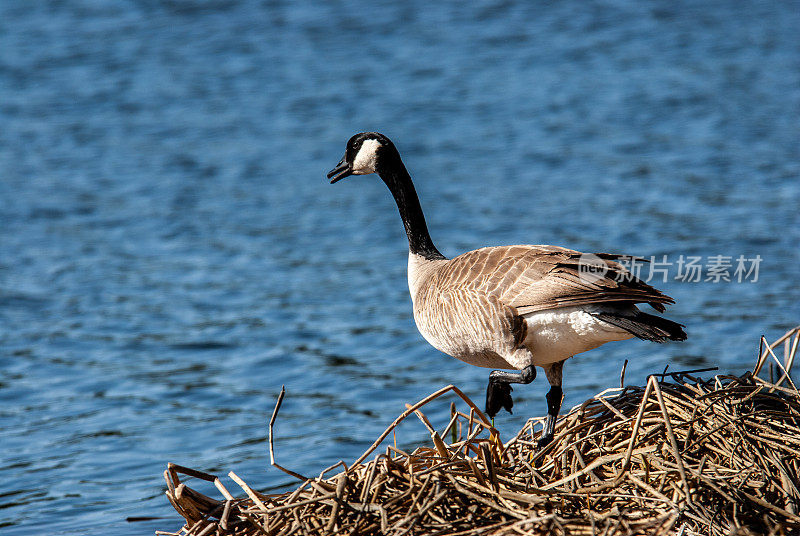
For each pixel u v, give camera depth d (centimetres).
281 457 1027
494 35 3494
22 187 2230
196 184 2267
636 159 2338
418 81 2991
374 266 1767
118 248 1869
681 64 3158
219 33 3525
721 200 2006
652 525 620
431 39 3447
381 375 1289
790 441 682
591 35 3503
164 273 1738
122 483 975
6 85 2988
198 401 1209
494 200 2073
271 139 2555
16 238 1917
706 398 721
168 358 1363
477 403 1170
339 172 1015
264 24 3644
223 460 1025
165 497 939
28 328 1477
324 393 1230
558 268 756
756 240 1742
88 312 1552
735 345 1314
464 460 679
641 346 1363
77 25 3609
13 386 1260
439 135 2552
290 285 1672
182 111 2780
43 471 1006
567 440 718
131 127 2666
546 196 2092
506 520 639
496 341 780
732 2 4009
